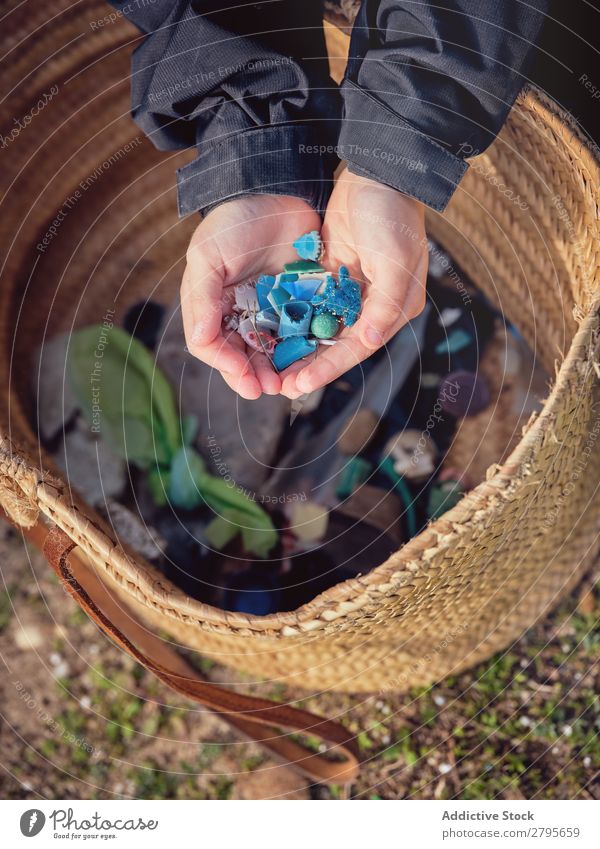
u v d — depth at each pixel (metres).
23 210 0.76
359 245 0.63
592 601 0.69
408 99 0.59
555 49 0.66
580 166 0.59
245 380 0.61
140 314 0.78
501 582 0.63
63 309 0.78
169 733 0.69
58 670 0.71
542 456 0.55
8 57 0.72
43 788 0.68
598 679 0.68
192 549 0.70
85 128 0.77
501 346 0.74
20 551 0.74
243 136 0.62
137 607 0.66
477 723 0.68
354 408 0.73
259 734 0.65
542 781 0.66
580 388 0.55
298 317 0.63
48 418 0.75
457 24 0.58
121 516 0.72
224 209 0.63
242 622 0.54
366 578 0.54
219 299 0.63
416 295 0.64
